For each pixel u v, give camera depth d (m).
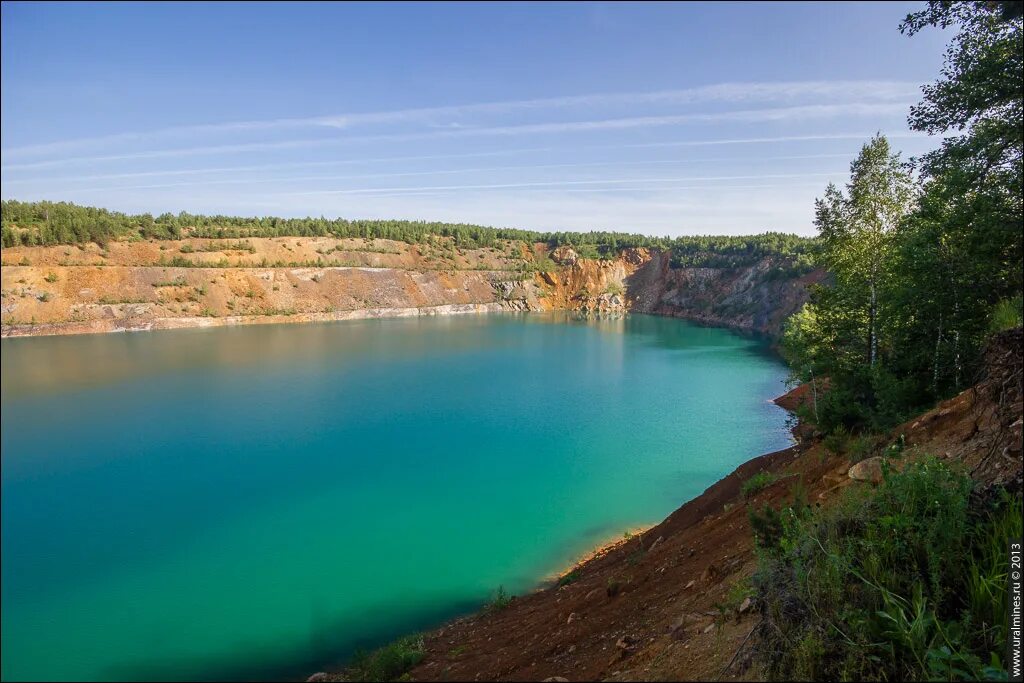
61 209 150.50
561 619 11.61
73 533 25.75
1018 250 16.72
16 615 19.09
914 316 20.14
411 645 14.39
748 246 173.62
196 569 22.17
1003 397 6.07
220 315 135.00
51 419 47.88
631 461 34.72
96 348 93.81
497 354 87.69
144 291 130.62
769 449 36.41
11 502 29.61
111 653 16.97
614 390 58.22
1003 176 15.54
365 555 23.20
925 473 5.12
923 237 19.00
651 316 175.12
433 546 23.86
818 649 3.74
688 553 11.93
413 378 66.31
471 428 44.03
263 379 66.00
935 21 15.14
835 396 20.42
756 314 131.62
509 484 31.30
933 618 3.68
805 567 4.52
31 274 120.06
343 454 37.78
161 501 29.58
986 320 16.95
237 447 39.66
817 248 29.11
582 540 24.02
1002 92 14.37
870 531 4.72
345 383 63.28
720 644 5.08
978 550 4.38
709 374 67.19
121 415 49.09
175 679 15.83
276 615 18.88
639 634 7.44
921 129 16.98
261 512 27.98
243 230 177.75
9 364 76.81
